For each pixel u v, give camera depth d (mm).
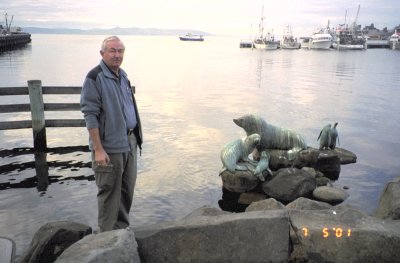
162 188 6730
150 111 14188
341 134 11398
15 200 6016
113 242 3291
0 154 8469
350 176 7664
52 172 7383
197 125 11922
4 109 8617
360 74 32281
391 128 12289
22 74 25938
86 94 3844
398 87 23328
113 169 4062
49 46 82875
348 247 3711
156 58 51094
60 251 3980
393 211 4730
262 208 5293
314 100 17859
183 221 3869
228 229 3740
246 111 14641
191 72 31812
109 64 3928
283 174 6656
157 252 3664
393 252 3664
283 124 12609
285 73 32719
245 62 47281
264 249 3750
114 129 3992
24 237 4836
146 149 9078
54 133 10234
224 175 6727
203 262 3707
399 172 7957
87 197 6176
